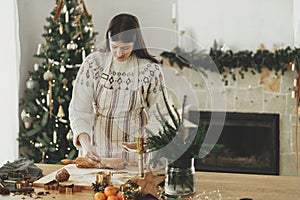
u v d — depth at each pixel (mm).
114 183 2334
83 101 2355
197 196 2236
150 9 5945
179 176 2229
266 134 5625
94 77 2318
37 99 5207
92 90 2338
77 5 5211
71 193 2264
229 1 5621
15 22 4977
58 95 5102
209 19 5672
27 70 5734
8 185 2363
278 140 5574
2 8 4785
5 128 4859
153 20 5953
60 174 2375
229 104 5660
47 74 4930
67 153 5105
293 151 5590
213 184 2434
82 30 5191
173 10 5715
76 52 5102
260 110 5613
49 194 2256
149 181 2244
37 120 5273
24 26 5680
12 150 4961
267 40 5570
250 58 5516
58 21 5137
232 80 5625
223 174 2633
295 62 5418
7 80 4867
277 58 5477
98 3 5957
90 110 2383
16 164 2590
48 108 5137
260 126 5617
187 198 2213
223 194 2270
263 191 2320
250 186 2402
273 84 5566
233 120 5664
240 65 5539
